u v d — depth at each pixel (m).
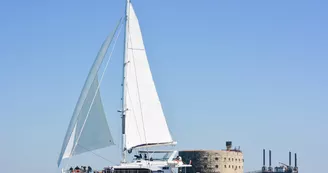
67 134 61.88
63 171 61.38
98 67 63.38
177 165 61.62
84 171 61.62
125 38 64.06
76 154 61.88
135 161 61.75
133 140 63.72
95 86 63.09
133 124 63.94
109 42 63.84
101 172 61.31
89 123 62.53
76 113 62.19
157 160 62.31
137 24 64.38
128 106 63.66
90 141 62.41
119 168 58.38
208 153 189.50
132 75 64.25
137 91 64.44
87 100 62.72
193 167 189.25
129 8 64.25
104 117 63.03
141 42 64.62
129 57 64.12
